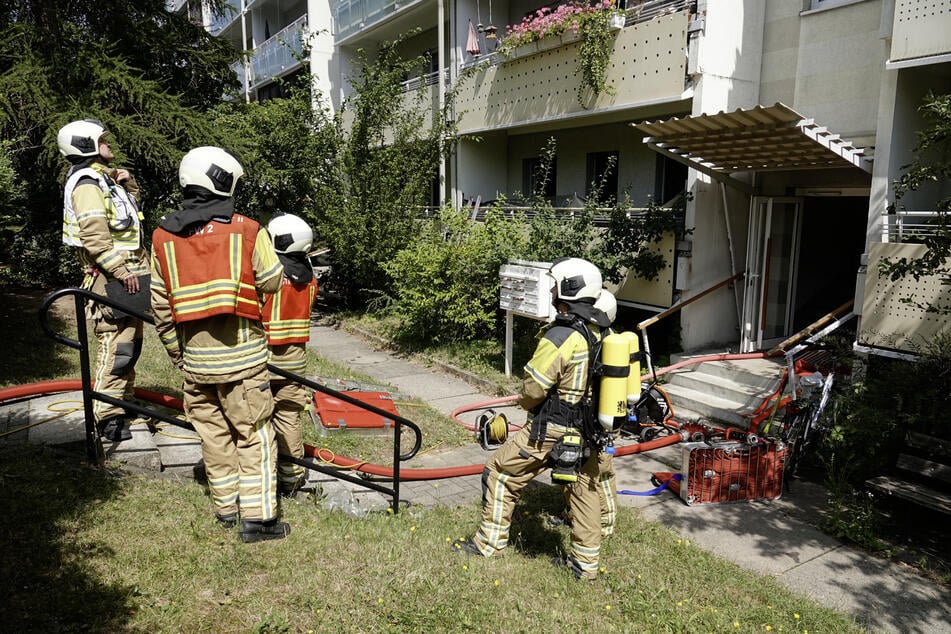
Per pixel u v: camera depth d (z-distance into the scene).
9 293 12.62
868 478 6.00
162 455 4.80
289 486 4.81
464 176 14.66
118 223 4.49
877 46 8.39
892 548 4.96
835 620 3.91
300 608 3.22
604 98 10.41
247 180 14.00
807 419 6.54
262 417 3.78
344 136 15.27
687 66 9.12
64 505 3.71
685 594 4.02
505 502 4.13
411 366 10.26
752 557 4.83
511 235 10.41
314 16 21.25
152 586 3.18
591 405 3.86
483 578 3.82
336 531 4.12
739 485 5.76
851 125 8.74
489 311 10.90
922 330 6.46
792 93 9.37
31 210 12.48
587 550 3.98
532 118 12.00
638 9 9.92
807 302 12.25
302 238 4.57
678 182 11.77
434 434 7.04
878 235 7.18
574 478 3.72
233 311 3.51
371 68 13.71
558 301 3.94
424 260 10.80
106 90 11.54
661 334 10.38
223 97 16.30
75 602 2.93
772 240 9.74
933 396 5.79
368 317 13.30
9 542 3.28
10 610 2.80
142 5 13.99
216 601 3.17
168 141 12.09
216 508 3.90
